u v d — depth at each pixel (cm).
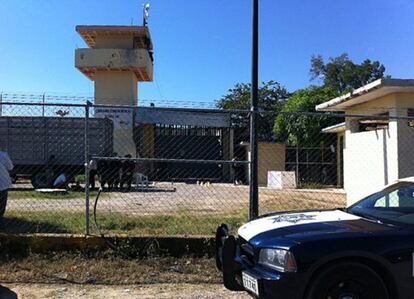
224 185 2584
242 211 1354
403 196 641
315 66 5231
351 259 523
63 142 2364
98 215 1171
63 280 748
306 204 1622
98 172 2097
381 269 525
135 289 724
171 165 3011
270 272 528
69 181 2348
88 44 3816
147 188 2238
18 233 870
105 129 2377
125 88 3566
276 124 3183
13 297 673
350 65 5069
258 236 570
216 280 771
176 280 767
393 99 1352
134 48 3644
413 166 1282
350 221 592
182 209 1420
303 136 3059
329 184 2869
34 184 2341
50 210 1295
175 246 848
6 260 800
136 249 838
